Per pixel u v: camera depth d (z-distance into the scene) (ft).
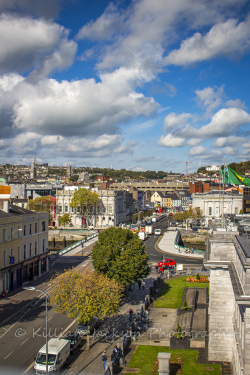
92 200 501.56
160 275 258.98
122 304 195.31
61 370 123.03
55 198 547.08
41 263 255.29
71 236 465.06
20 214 234.17
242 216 231.09
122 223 564.30
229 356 124.98
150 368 123.75
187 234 458.50
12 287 212.43
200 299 195.21
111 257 193.88
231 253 126.31
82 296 141.49
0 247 201.16
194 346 139.74
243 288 92.12
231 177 215.51
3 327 158.71
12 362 126.93
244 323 82.38
